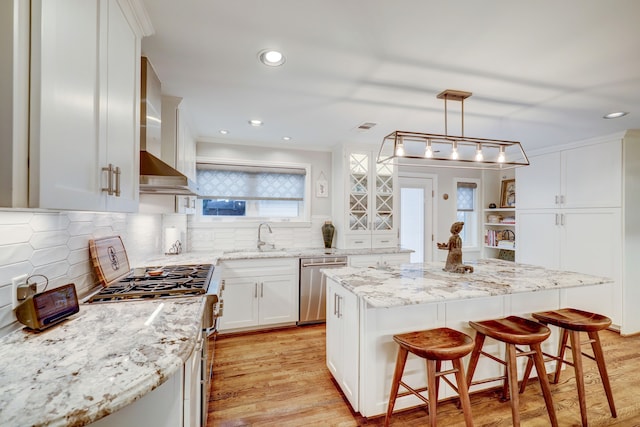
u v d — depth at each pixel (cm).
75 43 91
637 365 257
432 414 151
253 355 272
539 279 203
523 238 435
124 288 164
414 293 169
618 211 331
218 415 190
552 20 147
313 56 182
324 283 351
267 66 194
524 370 223
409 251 383
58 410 63
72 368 80
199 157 366
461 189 529
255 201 398
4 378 75
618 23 148
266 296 331
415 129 330
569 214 378
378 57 183
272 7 140
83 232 159
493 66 192
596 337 193
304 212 411
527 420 186
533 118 288
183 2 136
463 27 154
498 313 210
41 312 106
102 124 108
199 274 206
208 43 169
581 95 234
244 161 384
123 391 71
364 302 180
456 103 252
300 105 260
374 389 182
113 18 117
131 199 137
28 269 114
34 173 75
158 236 325
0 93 72
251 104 258
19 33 73
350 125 317
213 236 370
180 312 129
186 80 213
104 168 109
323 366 252
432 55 180
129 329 109
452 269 227
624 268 326
